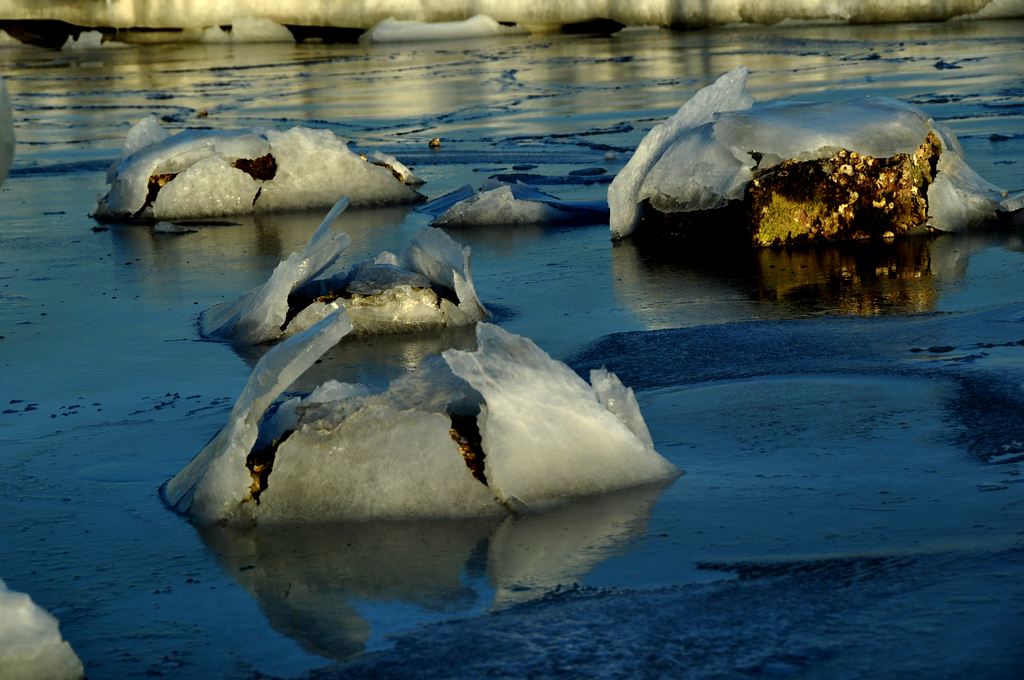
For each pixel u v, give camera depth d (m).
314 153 32.81
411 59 82.44
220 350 18.69
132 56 93.38
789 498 11.55
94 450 14.16
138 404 16.03
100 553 11.19
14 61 91.56
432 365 12.62
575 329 19.00
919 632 8.65
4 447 14.41
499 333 12.69
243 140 32.53
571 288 21.94
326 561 10.75
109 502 12.48
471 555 10.68
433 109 54.25
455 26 100.00
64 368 17.95
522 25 100.25
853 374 15.52
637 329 18.77
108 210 32.16
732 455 12.91
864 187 24.64
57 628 8.88
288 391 16.30
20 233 30.20
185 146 32.12
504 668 8.55
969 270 21.62
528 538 10.98
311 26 102.94
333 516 11.69
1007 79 53.16
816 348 16.98
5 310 21.95
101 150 45.16
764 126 25.00
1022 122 39.94
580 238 26.80
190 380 17.11
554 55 80.06
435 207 31.72
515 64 75.06
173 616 9.81
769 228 24.61
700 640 8.75
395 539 11.14
